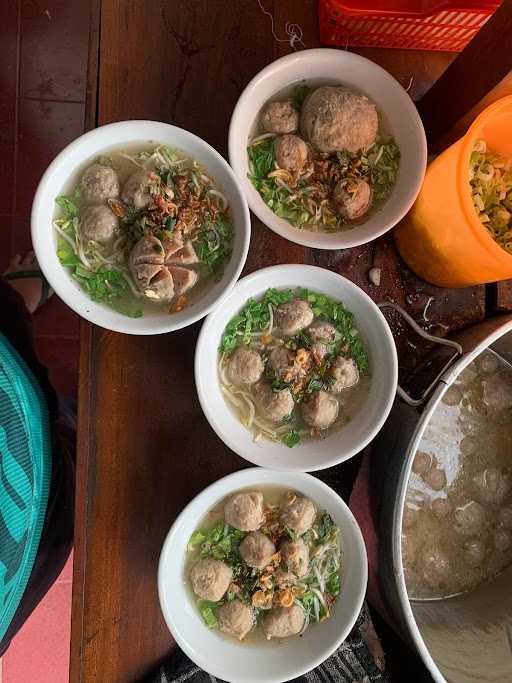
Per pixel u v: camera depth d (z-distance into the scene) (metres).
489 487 0.89
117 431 0.81
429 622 0.84
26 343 0.93
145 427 0.81
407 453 0.73
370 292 0.85
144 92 0.83
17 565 0.76
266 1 0.84
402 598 0.72
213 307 0.72
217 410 0.76
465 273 0.80
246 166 0.77
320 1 0.83
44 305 1.31
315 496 0.77
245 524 0.75
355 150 0.79
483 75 0.69
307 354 0.79
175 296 0.76
